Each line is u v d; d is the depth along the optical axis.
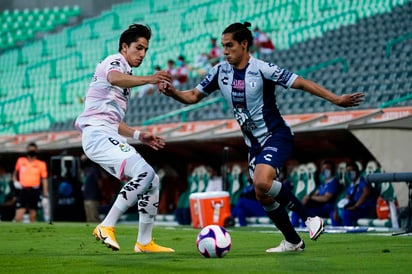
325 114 71.12
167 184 84.19
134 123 105.06
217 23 117.88
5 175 95.12
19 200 79.44
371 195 60.97
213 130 77.19
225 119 87.31
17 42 153.12
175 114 90.69
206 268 23.34
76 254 30.11
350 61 90.06
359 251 30.14
